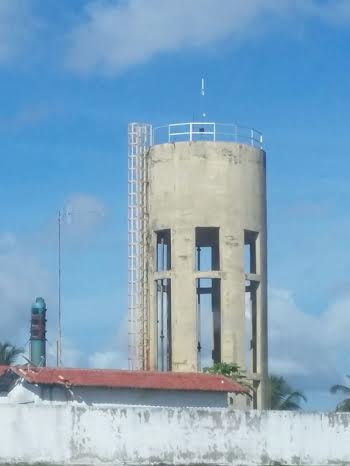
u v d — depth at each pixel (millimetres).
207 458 54031
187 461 53688
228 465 54219
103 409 52875
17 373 58906
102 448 52625
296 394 94812
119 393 59625
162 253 76500
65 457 52125
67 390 58531
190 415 54031
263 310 76125
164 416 53625
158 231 75312
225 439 54375
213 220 74312
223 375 67875
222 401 62031
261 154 77188
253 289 76312
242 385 67562
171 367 73562
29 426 51875
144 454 53156
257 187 76500
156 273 75062
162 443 53469
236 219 74750
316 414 55781
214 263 77062
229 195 74750
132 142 76562
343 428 56062
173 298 73938
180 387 60750
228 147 75375
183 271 73938
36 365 64125
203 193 74438
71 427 52344
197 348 73375
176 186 74812
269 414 55156
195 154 74812
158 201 75312
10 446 51562
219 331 74250
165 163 75375
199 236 77000
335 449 55844
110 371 61188
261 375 75250
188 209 74375
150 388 60031
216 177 74750
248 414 54844
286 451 55156
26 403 56062
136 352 74438
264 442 54906
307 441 55531
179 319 73500
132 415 53188
